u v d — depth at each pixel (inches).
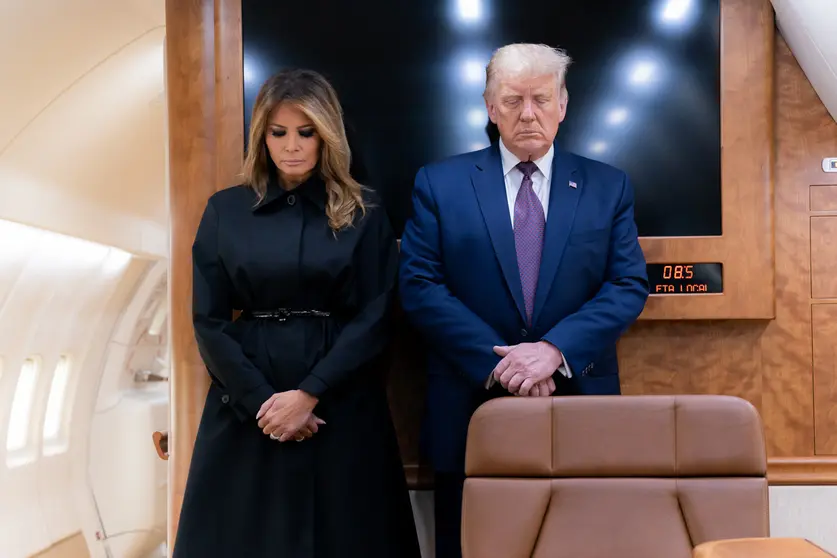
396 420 109.0
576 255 93.5
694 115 107.3
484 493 73.2
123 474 345.1
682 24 107.3
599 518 71.8
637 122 107.7
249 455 91.0
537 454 73.5
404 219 108.2
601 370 95.3
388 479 94.5
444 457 94.7
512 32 107.8
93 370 335.0
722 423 73.2
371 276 95.0
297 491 90.4
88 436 343.9
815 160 108.0
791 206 108.1
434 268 95.0
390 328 94.3
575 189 95.9
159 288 350.6
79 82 187.2
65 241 248.4
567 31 107.7
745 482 72.4
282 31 108.2
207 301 93.1
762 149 106.4
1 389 262.8
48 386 300.0
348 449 92.0
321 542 90.1
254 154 95.5
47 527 298.5
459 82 108.0
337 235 93.7
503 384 87.5
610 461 73.0
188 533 90.0
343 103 108.0
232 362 89.5
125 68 195.6
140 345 369.4
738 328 108.4
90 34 173.3
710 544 41.9
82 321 304.0
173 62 109.0
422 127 108.1
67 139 206.1
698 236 107.0
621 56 107.5
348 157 96.8
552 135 94.6
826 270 107.7
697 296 106.2
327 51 108.2
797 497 106.5
